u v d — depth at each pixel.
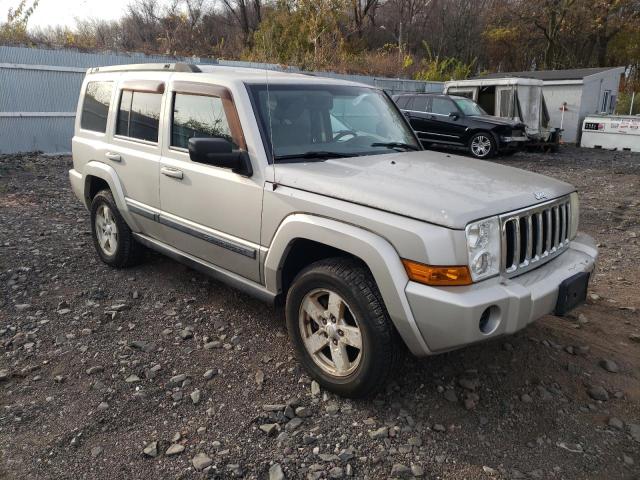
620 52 37.19
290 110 3.92
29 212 7.54
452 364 3.75
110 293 4.82
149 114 4.58
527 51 39.91
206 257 4.21
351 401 3.31
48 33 17.72
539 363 3.81
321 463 2.80
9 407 3.21
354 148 4.06
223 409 3.22
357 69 24.50
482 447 2.96
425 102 16.44
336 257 3.33
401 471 2.75
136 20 27.34
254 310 4.52
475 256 2.88
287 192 3.42
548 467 2.83
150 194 4.58
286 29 24.30
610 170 13.45
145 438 2.97
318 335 3.40
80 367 3.65
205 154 3.45
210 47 23.75
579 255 3.64
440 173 3.53
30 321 4.27
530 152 17.67
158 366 3.65
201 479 2.67
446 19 41.41
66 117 12.96
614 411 3.32
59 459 2.80
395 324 2.97
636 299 4.98
